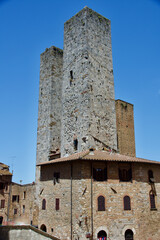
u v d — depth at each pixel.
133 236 27.70
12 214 49.66
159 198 31.67
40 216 32.50
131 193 29.16
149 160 33.38
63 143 37.97
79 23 40.44
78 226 26.11
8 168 54.59
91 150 30.36
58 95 45.53
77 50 39.41
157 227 30.08
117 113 46.72
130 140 47.34
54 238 20.84
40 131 44.91
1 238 22.41
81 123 35.19
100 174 28.67
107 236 26.61
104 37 41.88
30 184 48.16
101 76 38.88
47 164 33.03
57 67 46.91
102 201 27.61
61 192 29.72
